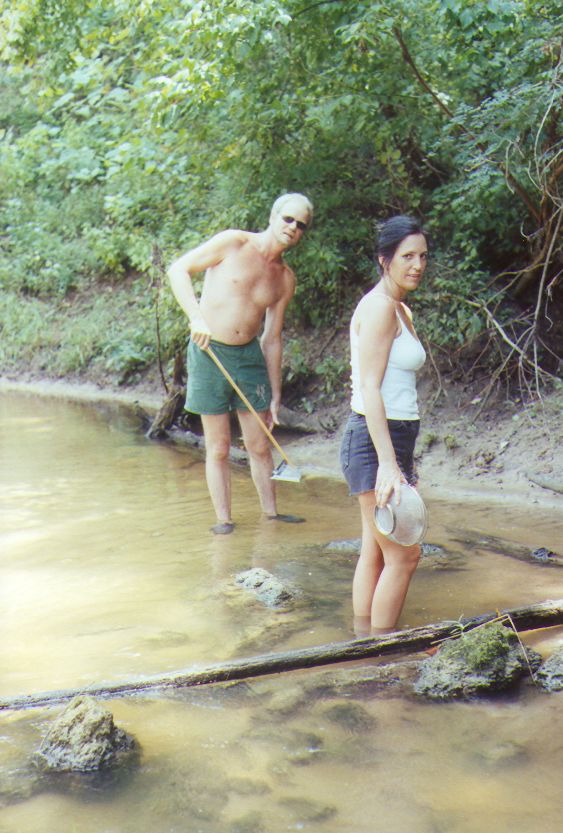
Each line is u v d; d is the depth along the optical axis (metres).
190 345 5.60
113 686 3.32
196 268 5.45
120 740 2.94
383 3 6.66
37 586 4.53
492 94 7.27
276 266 5.62
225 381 5.54
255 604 4.23
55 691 3.28
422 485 6.41
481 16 6.31
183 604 4.25
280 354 5.81
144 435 8.38
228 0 6.37
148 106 7.58
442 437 6.94
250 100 7.29
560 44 6.25
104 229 12.20
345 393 8.03
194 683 3.38
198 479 6.77
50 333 12.13
